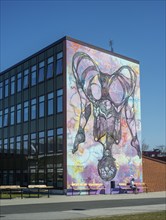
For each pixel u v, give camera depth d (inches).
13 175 1653.5
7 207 794.2
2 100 1800.0
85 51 1443.2
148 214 647.1
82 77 1416.1
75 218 589.0
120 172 1507.1
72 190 1310.3
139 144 1619.1
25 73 1636.3
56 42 1443.2
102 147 1448.1
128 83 1606.8
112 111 1512.1
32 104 1565.0
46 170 1429.6
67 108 1348.4
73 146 1344.7
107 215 636.7
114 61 1556.3
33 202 944.9
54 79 1437.0
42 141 1472.7
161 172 1707.7
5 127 1755.7
